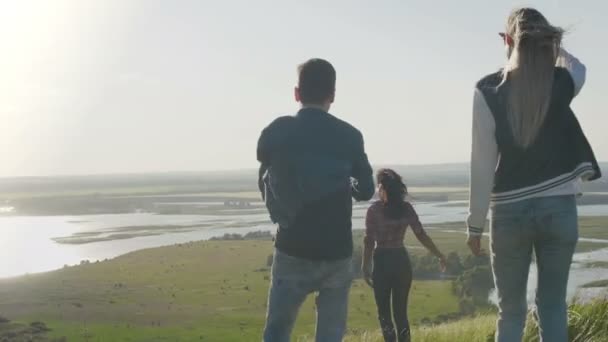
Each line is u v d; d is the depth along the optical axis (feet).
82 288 426.51
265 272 483.92
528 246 12.89
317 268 13.41
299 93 14.11
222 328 322.34
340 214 13.50
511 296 13.15
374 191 14.24
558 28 12.48
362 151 14.02
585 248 404.16
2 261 551.59
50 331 307.17
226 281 451.94
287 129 13.67
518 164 12.55
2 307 363.76
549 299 12.75
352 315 285.84
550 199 12.42
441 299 304.91
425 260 392.47
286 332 13.85
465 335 23.06
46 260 555.69
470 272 317.83
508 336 13.07
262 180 14.03
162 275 474.49
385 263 23.45
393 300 23.68
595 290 21.95
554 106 12.41
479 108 12.84
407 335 23.18
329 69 14.01
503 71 13.08
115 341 285.84
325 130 13.69
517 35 12.61
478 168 12.79
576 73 12.81
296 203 13.29
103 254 585.63
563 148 12.49
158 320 337.93
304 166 13.33
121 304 379.14
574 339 18.94
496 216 12.96
